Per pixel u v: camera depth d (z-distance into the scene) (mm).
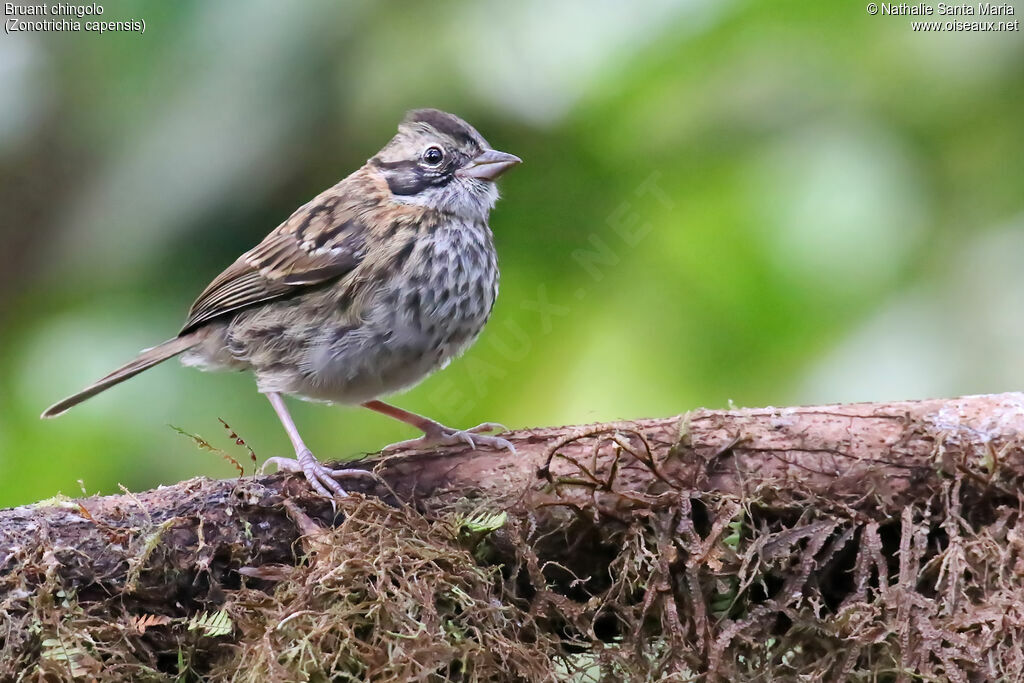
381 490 7180
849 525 7055
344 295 8633
